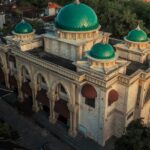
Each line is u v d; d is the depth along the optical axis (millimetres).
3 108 59094
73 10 49312
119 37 94000
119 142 38969
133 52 51125
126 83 43938
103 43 45031
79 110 49125
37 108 57000
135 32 51594
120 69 45000
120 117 47688
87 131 49562
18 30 56750
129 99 46156
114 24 96562
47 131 52000
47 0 132625
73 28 48719
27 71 56312
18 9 121625
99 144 48250
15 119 55469
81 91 46375
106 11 106562
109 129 48625
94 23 50125
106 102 44219
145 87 48156
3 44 60031
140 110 49375
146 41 51156
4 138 44094
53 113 52938
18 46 55031
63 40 50156
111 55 43875
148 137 38219
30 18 108812
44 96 53906
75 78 44531
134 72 46344
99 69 43250
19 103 59844
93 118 47312
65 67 48344
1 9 122688
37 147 48312
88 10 50000
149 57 52500
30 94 57062
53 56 53094
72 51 49938
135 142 36938
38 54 53969
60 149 47938
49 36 52688
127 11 104625
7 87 65625
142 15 112625
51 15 112062
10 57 60156
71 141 49438
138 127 39906
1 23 100812
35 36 58344
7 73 63250
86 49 50438
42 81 53969
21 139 50031
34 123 54188
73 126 49781
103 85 42625
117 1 121938
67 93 48031
